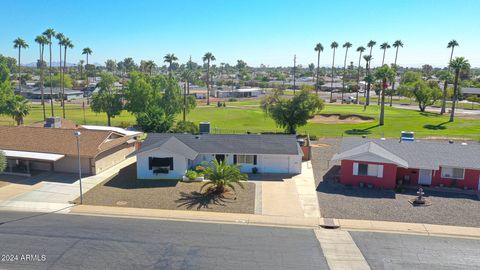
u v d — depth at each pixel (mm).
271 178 38406
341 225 26750
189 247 22938
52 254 21797
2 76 113125
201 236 24578
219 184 32750
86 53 153375
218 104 111375
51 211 28984
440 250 23000
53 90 138500
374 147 38281
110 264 20750
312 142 56469
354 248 23156
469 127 71062
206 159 40750
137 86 71938
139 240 23844
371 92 170125
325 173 40250
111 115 74438
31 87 153375
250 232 25344
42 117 85500
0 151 35719
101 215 28234
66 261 21000
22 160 38688
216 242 23688
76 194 32812
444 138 59938
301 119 59281
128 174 39250
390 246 23484
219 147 40938
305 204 30922
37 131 42562
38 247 22688
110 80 75062
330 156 47688
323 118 82812
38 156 37625
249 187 35219
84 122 76500
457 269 20750
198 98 143750
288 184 36344
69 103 121062
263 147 40812
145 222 26922
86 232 25000
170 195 32656
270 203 31078
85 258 21391
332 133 64938
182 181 36844
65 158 39281
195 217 27922
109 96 72938
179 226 26219
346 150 40312
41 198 31750
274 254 22219
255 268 20562
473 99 130000
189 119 82375
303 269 20547
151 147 38625
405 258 21953
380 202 31594
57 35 103562
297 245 23453
